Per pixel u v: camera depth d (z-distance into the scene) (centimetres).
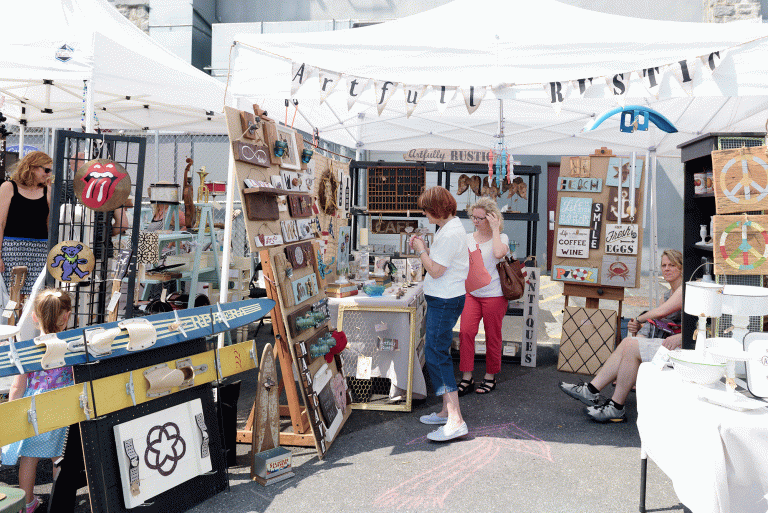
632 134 716
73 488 269
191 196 672
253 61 425
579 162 625
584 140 761
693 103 617
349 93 414
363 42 414
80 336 250
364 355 476
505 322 837
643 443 293
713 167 319
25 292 456
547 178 1259
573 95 396
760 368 257
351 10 1207
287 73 421
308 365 374
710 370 253
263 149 376
